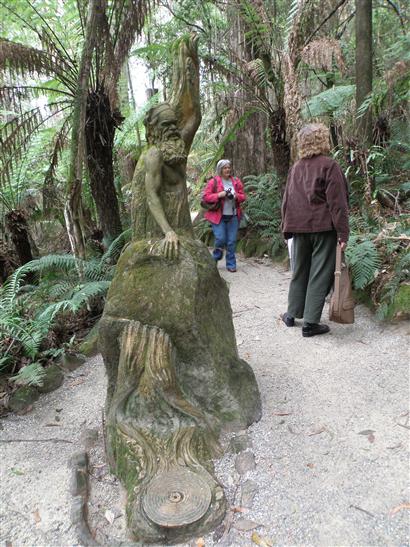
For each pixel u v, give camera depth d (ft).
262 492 6.78
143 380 7.64
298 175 11.21
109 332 7.98
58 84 16.79
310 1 15.40
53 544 6.36
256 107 17.87
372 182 15.76
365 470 7.05
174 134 8.19
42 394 10.61
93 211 21.31
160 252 7.90
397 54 16.40
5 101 14.99
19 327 11.14
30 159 19.26
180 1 19.71
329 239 11.12
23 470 7.97
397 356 10.25
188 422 7.44
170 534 6.07
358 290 13.29
